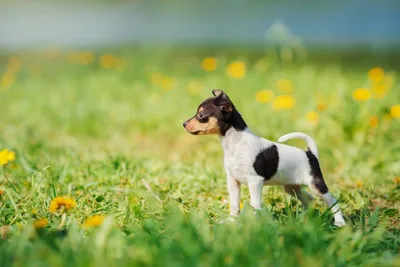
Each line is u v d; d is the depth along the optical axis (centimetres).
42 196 651
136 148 1039
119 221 593
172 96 1268
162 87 1335
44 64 1723
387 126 985
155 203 635
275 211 635
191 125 568
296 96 1225
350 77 1462
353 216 646
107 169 765
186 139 1070
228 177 588
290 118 1082
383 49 2334
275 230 505
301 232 500
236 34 2819
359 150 897
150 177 760
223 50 2269
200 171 793
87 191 704
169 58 2047
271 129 996
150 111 1209
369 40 2603
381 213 648
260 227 509
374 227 590
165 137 1109
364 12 3262
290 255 462
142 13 3538
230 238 482
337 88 1211
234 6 3559
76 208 621
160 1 3825
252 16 3284
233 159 568
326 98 1172
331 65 1894
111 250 464
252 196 565
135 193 694
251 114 1098
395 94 1172
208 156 935
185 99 1243
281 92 1238
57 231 519
